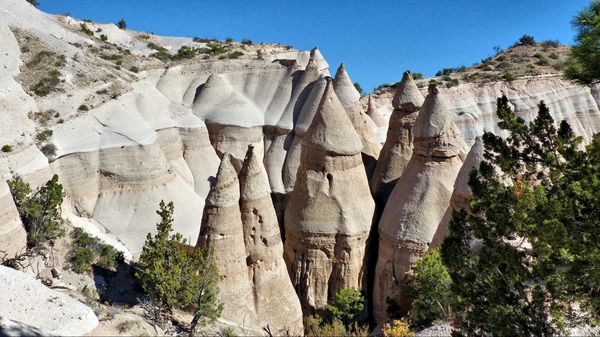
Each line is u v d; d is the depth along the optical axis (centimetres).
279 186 4075
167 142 3984
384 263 2823
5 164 2934
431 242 2578
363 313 2856
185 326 2114
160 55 5272
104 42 5181
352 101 3772
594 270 1138
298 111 4462
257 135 4347
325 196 2845
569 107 5619
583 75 1250
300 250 2884
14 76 3719
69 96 3731
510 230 1327
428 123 2798
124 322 1927
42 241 2634
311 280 2870
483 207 1398
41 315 1825
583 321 1412
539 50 6744
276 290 2436
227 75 4884
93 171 3478
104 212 3422
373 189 3353
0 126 3108
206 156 4156
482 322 1349
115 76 4138
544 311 1380
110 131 3625
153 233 3366
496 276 1372
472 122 5253
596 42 1199
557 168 1262
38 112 3541
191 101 4688
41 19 4697
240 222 2317
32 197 2827
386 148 3388
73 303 1927
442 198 2747
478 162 2402
